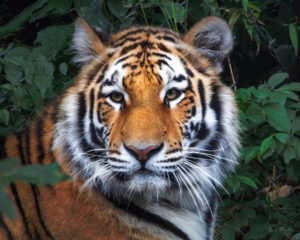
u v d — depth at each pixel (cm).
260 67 1003
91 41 561
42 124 576
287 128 673
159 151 496
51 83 682
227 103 563
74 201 535
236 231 762
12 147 570
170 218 566
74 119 541
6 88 648
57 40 734
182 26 774
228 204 773
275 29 959
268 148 720
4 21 984
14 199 536
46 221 534
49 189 533
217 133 554
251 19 768
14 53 715
